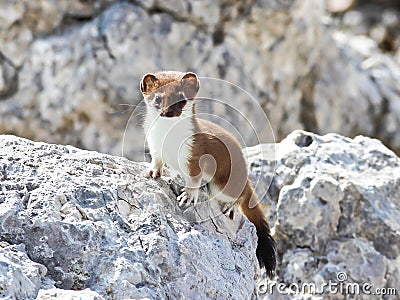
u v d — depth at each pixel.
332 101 18.69
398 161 9.13
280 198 8.62
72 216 6.17
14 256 5.75
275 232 8.70
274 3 16.77
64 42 15.76
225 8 16.47
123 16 15.91
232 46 16.72
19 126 15.70
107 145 15.58
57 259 5.99
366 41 22.78
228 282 6.72
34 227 6.03
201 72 16.30
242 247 7.39
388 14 26.00
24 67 15.77
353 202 8.61
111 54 15.71
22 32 15.80
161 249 6.25
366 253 8.55
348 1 26.56
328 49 19.00
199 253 6.55
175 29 16.19
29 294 5.52
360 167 9.02
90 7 16.05
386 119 19.30
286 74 17.67
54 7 15.81
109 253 6.06
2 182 6.39
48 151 7.04
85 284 5.95
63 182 6.50
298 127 18.09
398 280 8.59
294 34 17.48
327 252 8.60
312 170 8.70
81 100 15.54
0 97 15.80
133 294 5.88
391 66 21.19
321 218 8.55
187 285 6.30
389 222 8.58
